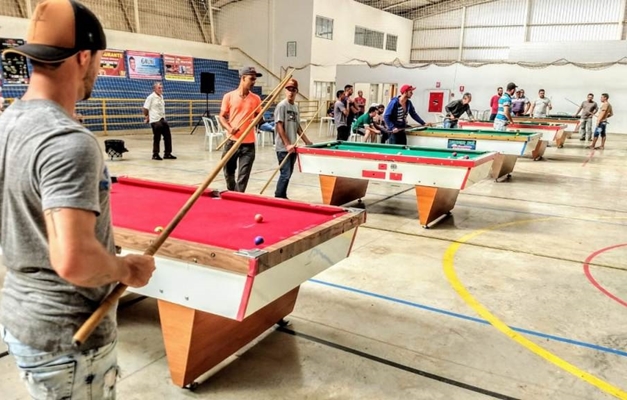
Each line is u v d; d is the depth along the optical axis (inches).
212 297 77.8
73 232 36.3
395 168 199.2
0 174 39.3
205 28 754.2
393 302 125.1
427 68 737.6
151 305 120.0
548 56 737.6
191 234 88.1
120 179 139.6
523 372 94.7
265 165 347.6
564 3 812.6
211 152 404.2
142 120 579.5
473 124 421.1
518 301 128.0
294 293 110.7
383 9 933.2
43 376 42.0
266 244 82.0
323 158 214.1
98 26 42.8
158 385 87.4
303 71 725.3
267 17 738.2
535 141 313.4
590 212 229.9
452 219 213.6
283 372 92.7
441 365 96.3
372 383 89.8
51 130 37.6
